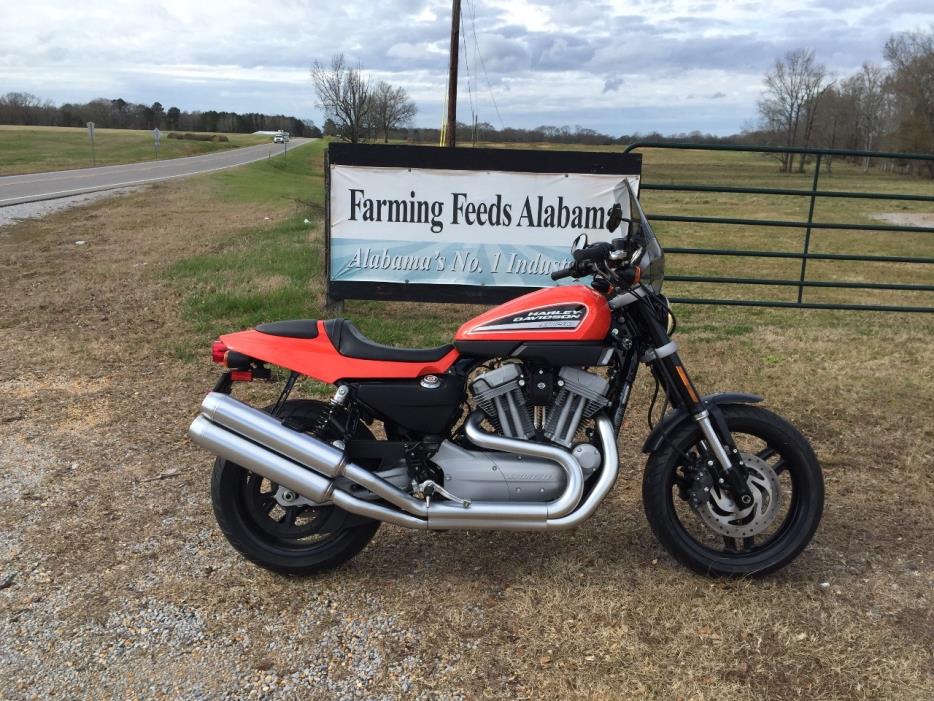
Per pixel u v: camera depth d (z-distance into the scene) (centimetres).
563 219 763
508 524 318
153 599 324
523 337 316
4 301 848
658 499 335
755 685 275
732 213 2511
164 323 757
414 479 323
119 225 1565
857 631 305
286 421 328
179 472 441
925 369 630
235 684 276
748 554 340
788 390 579
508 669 283
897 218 2322
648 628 306
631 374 334
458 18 1794
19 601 321
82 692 271
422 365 322
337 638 301
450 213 766
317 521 338
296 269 1010
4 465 448
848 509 407
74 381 595
